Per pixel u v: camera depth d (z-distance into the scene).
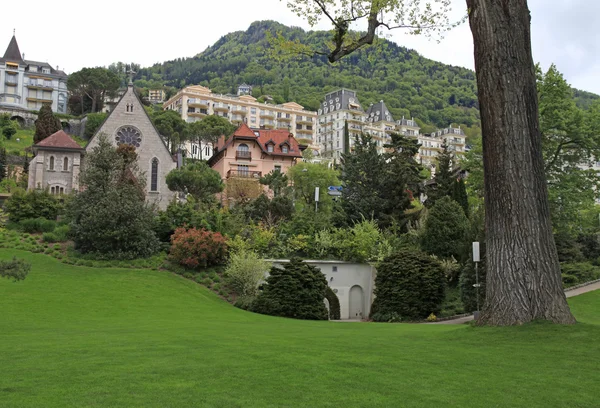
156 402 6.30
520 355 9.48
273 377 7.68
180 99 132.38
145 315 22.62
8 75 117.31
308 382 7.40
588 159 40.19
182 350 10.25
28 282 27.41
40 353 9.99
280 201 42.94
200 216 36.88
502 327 11.92
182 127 103.31
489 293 12.71
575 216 38.56
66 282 28.20
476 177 42.84
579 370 8.29
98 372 7.99
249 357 9.34
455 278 33.59
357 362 8.89
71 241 35.97
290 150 66.25
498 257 12.49
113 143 56.31
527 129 12.66
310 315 26.52
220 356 9.45
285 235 36.28
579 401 6.62
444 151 50.94
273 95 175.50
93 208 33.09
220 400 6.42
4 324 17.77
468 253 32.25
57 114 98.75
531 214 12.32
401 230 41.94
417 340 12.06
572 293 29.27
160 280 30.50
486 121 12.99
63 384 7.18
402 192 43.25
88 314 22.27
